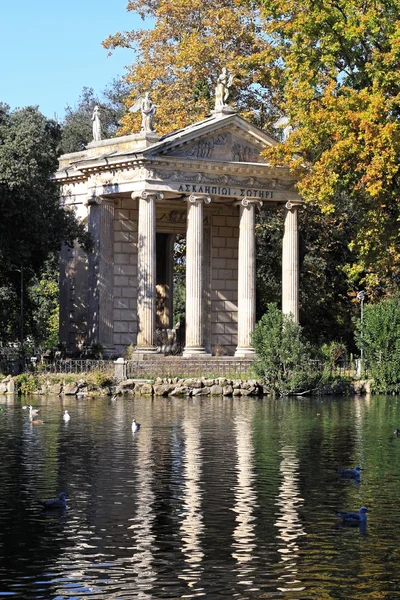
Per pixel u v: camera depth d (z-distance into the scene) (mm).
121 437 62094
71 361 99188
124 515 41062
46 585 32594
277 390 94250
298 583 32844
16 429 65562
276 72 110938
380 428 67812
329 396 94750
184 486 46750
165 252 122188
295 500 43969
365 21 95688
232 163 111000
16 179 94125
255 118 134250
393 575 33625
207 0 133375
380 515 41375
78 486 46562
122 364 94750
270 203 118000
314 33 101375
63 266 121000
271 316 95438
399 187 99500
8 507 42375
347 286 132625
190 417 73562
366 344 100625
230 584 32750
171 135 109500
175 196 110000
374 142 94125
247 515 41281
